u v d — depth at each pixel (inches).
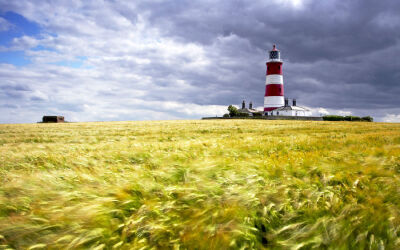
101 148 349.4
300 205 125.8
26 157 264.4
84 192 136.6
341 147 287.0
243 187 143.7
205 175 163.5
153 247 101.3
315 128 971.9
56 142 546.3
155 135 674.8
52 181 151.5
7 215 115.1
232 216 114.9
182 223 113.8
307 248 99.2
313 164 186.2
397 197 128.0
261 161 200.1
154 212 122.5
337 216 115.0
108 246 102.0
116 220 115.4
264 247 104.4
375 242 98.2
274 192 136.6
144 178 160.4
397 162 193.2
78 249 96.0
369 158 198.5
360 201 130.3
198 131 840.9
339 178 158.4
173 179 167.5
